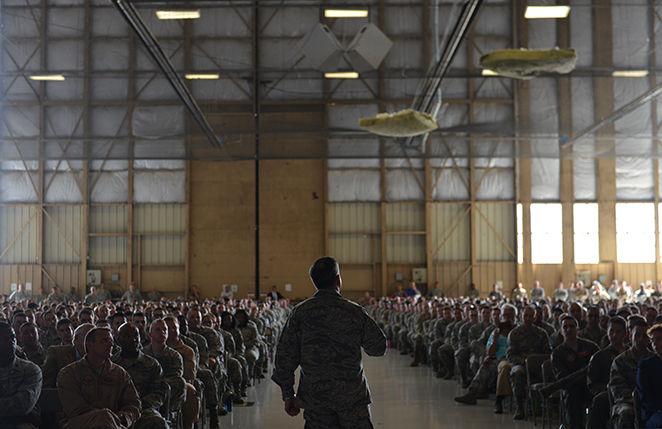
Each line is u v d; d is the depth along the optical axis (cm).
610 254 2888
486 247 2906
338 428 417
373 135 2223
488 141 2236
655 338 523
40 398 552
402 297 2616
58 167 2886
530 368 807
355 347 421
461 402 981
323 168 2919
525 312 864
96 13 2408
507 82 2733
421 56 1786
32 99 2214
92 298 2752
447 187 2927
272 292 2780
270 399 1048
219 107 1978
